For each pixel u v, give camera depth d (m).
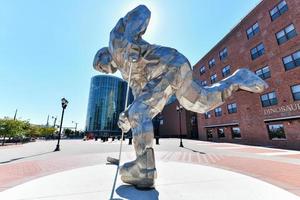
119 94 71.31
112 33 3.66
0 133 23.31
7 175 5.25
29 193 2.89
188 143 22.91
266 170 5.70
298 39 15.62
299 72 15.40
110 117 67.00
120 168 3.32
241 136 21.75
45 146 19.06
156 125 54.06
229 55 24.80
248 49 21.38
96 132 64.00
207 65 30.31
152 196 2.75
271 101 17.95
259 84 3.29
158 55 3.38
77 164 7.09
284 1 17.02
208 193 2.88
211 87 3.44
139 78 3.64
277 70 17.42
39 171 5.81
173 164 5.47
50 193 2.90
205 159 8.34
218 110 26.98
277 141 16.84
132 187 3.16
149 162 3.05
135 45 3.34
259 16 19.86
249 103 20.69
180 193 2.88
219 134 26.67
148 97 3.16
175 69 3.29
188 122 41.03
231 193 2.88
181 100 3.64
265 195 2.80
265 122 18.38
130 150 13.49
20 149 15.09
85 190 3.04
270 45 18.33
